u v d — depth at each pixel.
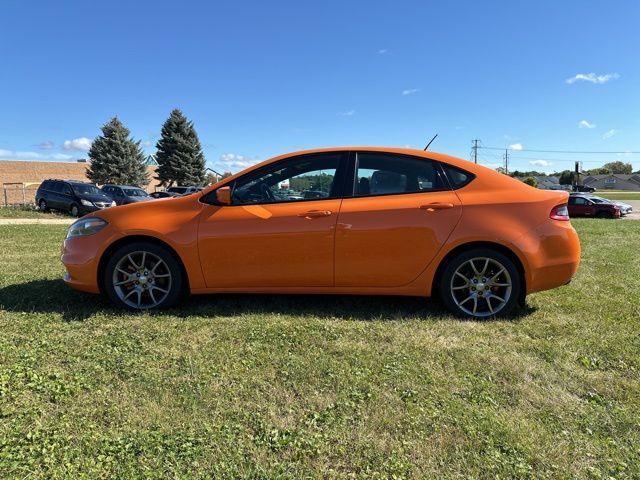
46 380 2.82
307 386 2.79
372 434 2.31
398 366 3.05
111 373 2.94
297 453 2.17
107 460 2.10
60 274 5.73
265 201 4.21
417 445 2.23
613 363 3.13
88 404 2.57
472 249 4.02
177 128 51.50
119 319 3.96
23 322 3.87
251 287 4.18
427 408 2.55
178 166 50.78
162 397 2.64
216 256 4.13
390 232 4.00
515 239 3.93
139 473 2.02
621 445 2.23
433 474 2.03
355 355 3.22
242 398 2.65
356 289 4.14
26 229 11.99
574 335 3.63
